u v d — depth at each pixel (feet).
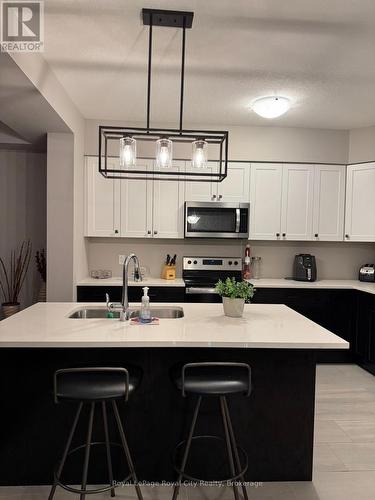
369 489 6.55
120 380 5.55
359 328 12.38
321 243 14.56
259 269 14.47
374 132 12.81
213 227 13.00
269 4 6.22
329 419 8.98
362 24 6.79
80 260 12.43
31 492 6.33
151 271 14.25
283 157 13.25
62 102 9.79
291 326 6.66
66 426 6.52
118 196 13.04
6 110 9.13
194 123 12.92
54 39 7.35
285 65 8.45
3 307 13.17
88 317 8.36
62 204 11.35
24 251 14.07
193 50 7.78
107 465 6.59
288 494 6.40
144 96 10.44
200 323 6.83
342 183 13.41
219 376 5.72
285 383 6.74
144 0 6.15
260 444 6.75
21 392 6.44
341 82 9.34
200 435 6.72
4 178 13.89
